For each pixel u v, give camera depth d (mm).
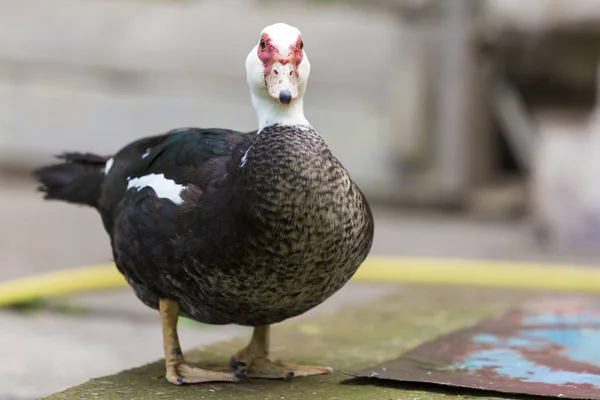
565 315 7309
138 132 16969
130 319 8938
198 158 5320
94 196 6137
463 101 14734
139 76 16922
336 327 7219
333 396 5203
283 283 5031
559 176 12469
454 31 14516
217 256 4988
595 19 12492
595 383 5316
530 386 5234
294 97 5078
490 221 14695
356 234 5129
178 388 5371
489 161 15211
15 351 7531
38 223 14281
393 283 9836
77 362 7258
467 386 5227
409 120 14906
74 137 17266
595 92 13641
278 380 5578
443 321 7539
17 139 17469
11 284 9094
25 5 17266
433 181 15141
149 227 5223
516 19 12992
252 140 5281
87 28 17094
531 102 14320
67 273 9344
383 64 15617
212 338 8281
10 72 17391
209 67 16609
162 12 16875
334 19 15984
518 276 9359
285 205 4883
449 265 9547
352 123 15734
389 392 5262
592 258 11477
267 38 5277
